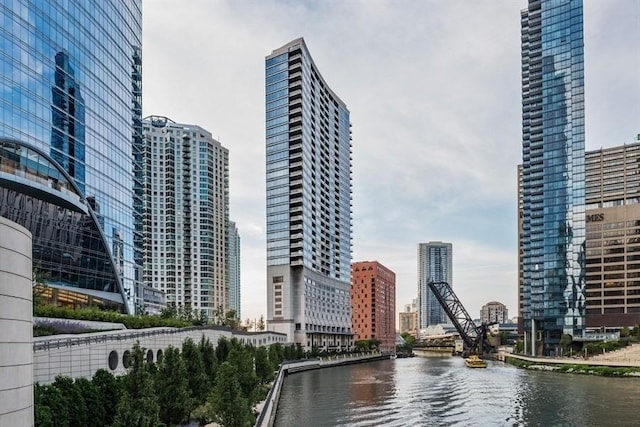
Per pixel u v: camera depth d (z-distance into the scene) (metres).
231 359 56.00
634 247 197.00
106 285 96.12
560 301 175.00
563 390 88.50
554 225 180.12
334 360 169.88
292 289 172.62
